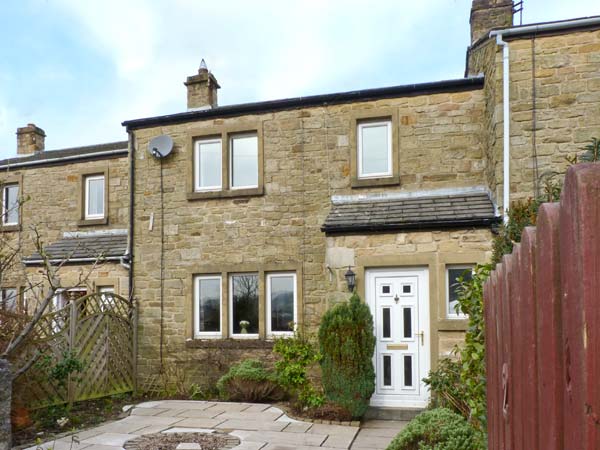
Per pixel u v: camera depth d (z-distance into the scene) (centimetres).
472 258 728
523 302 148
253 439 587
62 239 1140
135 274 975
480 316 462
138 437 595
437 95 848
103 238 1082
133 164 1002
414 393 751
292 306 897
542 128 698
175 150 976
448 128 840
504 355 203
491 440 270
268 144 922
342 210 834
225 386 834
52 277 553
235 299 929
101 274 1019
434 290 740
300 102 899
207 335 933
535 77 707
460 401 572
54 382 732
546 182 633
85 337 816
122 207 1102
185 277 947
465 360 467
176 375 921
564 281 98
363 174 880
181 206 964
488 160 797
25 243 1170
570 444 95
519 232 586
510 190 701
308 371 832
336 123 890
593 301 84
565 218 96
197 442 570
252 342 880
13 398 621
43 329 718
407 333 764
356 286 772
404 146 854
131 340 941
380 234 770
